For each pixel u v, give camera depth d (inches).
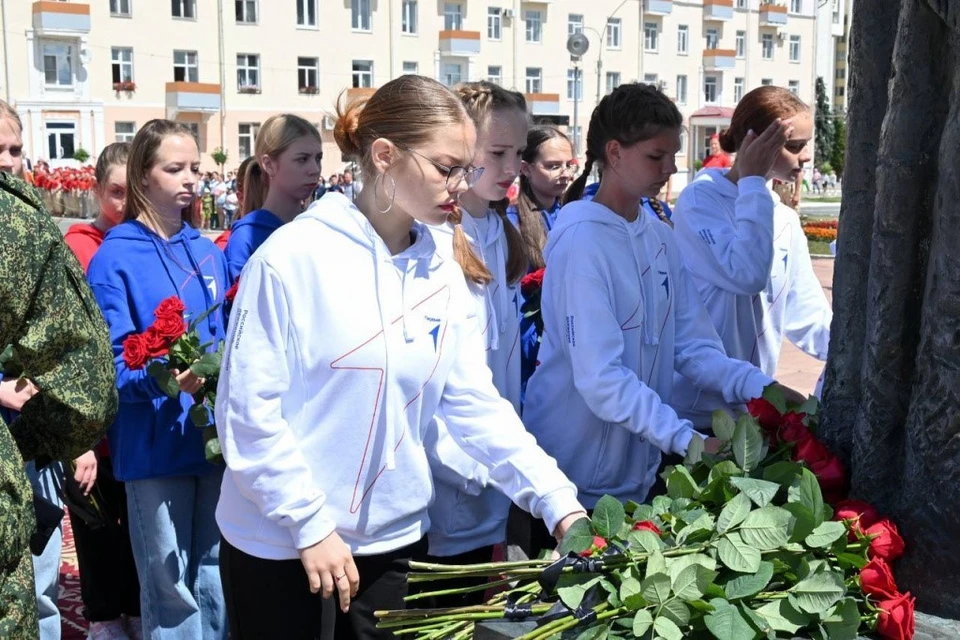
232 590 91.8
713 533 77.2
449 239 107.6
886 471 82.7
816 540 75.2
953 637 74.4
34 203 82.4
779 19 1995.6
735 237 130.2
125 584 154.1
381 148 86.9
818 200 1628.9
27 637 78.2
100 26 1413.6
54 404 83.7
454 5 1681.8
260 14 1515.7
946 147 74.7
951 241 74.5
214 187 1186.0
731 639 68.7
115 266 134.6
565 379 116.0
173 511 133.4
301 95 1561.3
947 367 75.8
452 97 87.4
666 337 117.9
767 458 90.2
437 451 113.4
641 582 72.9
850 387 90.3
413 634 91.1
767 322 146.8
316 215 87.0
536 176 189.3
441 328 91.7
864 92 87.4
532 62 1776.6
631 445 118.3
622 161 112.1
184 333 126.7
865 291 88.9
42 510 102.3
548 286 114.2
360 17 1596.9
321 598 91.4
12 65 1376.7
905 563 79.5
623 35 1859.0
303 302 85.4
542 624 76.4
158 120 140.6
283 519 84.9
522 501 93.7
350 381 86.9
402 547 93.6
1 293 79.0
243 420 84.7
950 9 73.5
